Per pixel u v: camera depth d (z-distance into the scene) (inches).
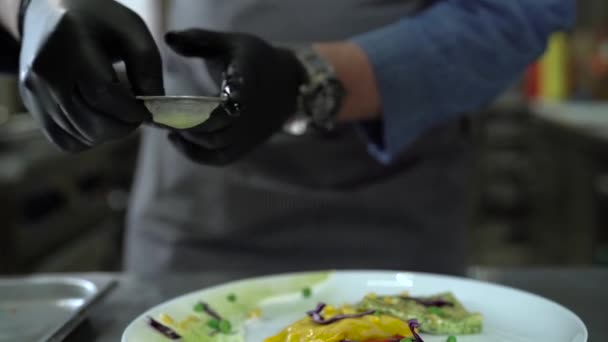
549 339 33.0
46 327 35.4
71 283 38.0
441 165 48.6
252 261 48.6
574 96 133.0
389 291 37.3
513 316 34.8
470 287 36.5
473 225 135.5
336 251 48.1
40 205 77.9
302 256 48.3
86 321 36.2
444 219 49.1
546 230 116.0
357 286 37.6
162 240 49.0
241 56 35.1
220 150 35.6
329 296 37.3
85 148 33.7
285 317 35.7
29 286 38.0
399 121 41.1
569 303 37.1
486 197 136.3
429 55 40.7
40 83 31.3
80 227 91.7
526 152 132.1
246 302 36.4
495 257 128.6
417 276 37.5
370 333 33.1
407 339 32.6
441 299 35.8
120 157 112.2
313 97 38.6
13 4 35.6
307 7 46.4
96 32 31.8
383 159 42.6
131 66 32.5
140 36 32.5
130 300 38.6
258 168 47.5
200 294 35.9
